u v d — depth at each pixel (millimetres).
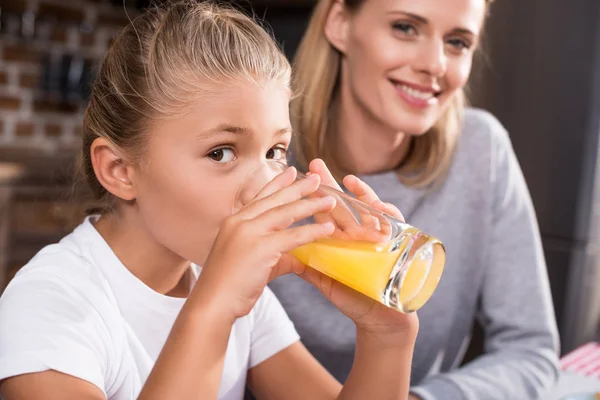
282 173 762
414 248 763
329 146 1331
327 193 790
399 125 1186
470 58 1192
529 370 1223
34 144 3500
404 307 786
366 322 890
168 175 831
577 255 2336
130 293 905
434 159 1315
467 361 2088
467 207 1360
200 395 681
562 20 2320
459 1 1104
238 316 701
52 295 828
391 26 1140
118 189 884
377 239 777
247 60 824
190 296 709
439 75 1143
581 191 2324
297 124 1326
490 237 1385
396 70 1153
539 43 2361
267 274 696
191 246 853
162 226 858
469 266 1376
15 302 813
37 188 2912
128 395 896
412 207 1333
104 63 937
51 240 2951
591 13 2273
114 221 940
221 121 804
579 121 2314
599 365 1340
